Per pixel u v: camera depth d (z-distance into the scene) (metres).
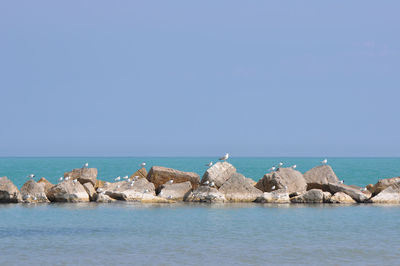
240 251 43.88
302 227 56.94
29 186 80.00
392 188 82.81
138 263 39.38
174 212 68.69
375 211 71.00
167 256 41.84
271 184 84.12
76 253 42.75
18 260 40.16
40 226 56.78
